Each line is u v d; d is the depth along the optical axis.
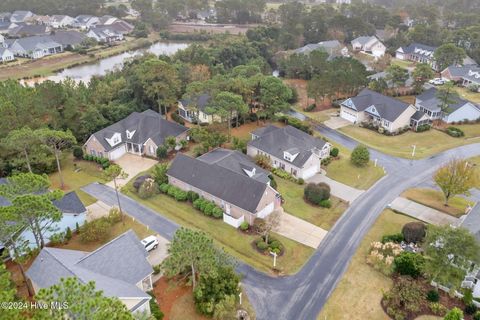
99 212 51.78
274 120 80.81
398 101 80.19
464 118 82.75
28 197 34.78
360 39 141.88
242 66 91.06
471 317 36.38
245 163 58.03
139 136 67.81
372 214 52.09
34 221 39.16
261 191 48.84
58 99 67.38
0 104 62.22
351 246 45.94
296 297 38.69
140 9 178.50
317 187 54.06
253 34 135.62
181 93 88.06
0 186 39.88
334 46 131.38
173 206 53.31
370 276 41.31
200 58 101.88
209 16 188.50
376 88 93.81
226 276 36.75
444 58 115.31
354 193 57.19
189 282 37.94
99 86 84.38
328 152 67.56
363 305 37.72
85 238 45.28
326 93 90.19
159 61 77.75
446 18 160.62
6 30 162.62
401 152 70.06
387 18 163.75
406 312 36.53
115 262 36.59
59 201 47.12
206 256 35.62
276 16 179.62
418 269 40.12
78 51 137.25
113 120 76.81
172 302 37.44
